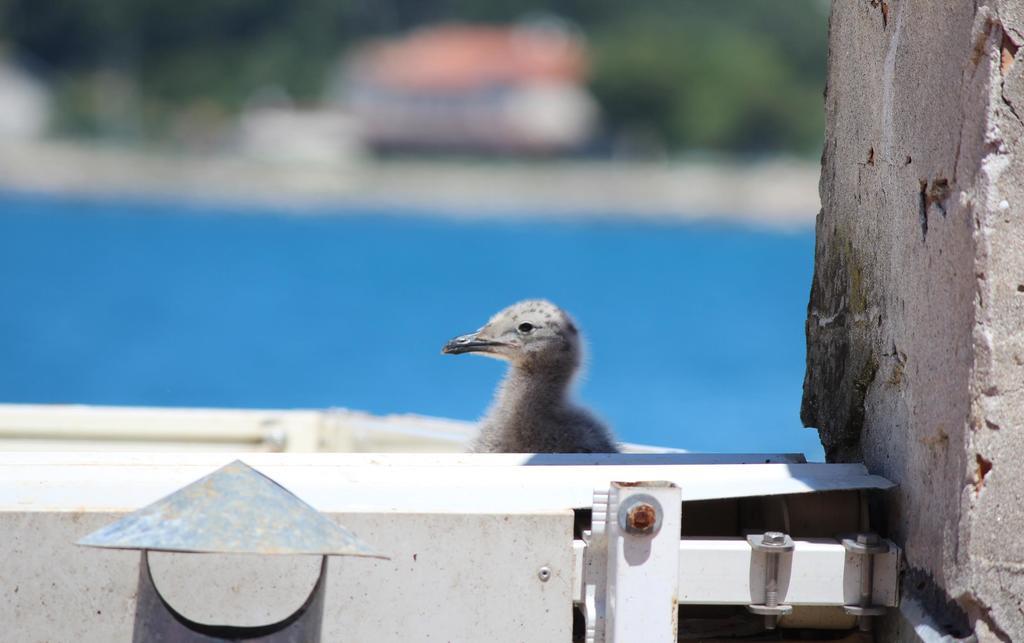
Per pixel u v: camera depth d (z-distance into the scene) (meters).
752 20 97.00
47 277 44.09
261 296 40.19
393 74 96.50
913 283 4.27
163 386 26.47
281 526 3.14
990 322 3.81
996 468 3.82
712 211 74.38
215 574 3.91
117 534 3.12
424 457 4.62
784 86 92.50
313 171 87.06
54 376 27.72
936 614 4.04
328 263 49.59
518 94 93.81
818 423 5.17
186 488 3.22
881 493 4.49
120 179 80.44
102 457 4.46
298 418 7.63
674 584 3.79
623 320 35.53
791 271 48.38
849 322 4.86
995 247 3.81
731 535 4.60
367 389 25.41
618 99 92.31
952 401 3.95
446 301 39.16
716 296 41.22
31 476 4.21
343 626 3.94
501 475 4.30
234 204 74.12
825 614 4.37
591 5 101.75
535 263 50.28
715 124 90.75
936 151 4.11
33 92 95.44
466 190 80.88
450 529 3.96
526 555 3.97
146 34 98.81
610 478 4.28
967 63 3.92
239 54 98.31
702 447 18.88
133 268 47.12
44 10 97.75
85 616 3.88
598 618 3.91
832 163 5.11
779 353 29.25
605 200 77.50
